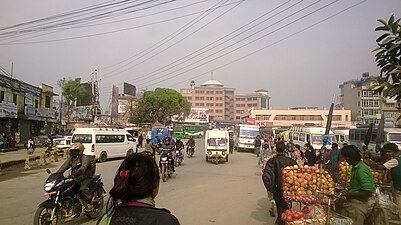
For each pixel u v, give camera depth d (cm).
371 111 9638
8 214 898
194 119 10975
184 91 15962
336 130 3553
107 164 2319
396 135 2158
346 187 625
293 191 578
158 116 7712
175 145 2308
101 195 876
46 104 4522
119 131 2692
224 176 1755
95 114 5581
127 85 9775
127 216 211
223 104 16125
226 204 1050
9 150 3216
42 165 2275
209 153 2478
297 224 521
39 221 727
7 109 3269
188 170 2031
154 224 206
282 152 673
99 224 219
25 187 1390
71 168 811
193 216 891
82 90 6372
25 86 3809
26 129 3906
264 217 888
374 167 696
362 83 10019
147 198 222
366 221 558
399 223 596
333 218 518
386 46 481
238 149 3934
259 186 1423
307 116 10812
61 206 751
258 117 11131
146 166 223
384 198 618
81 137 2428
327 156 1207
